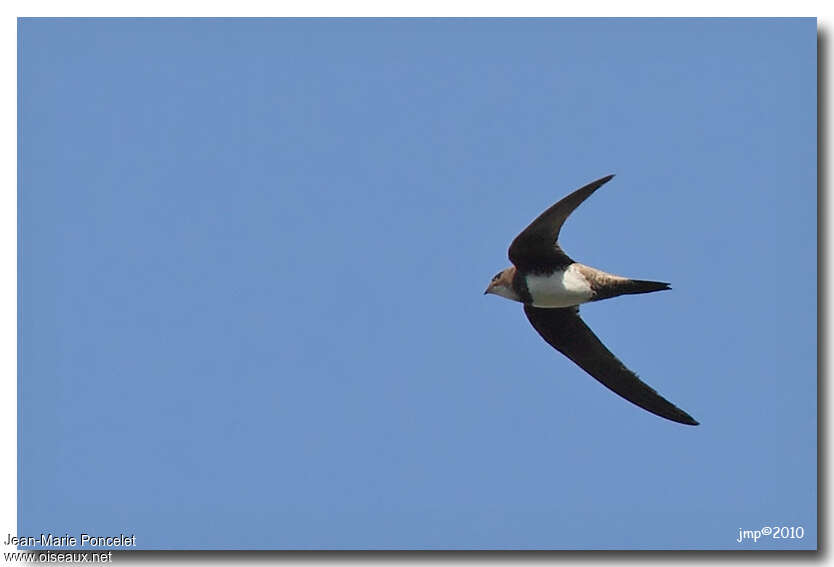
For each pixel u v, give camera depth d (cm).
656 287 1361
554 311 1495
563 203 1235
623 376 1523
